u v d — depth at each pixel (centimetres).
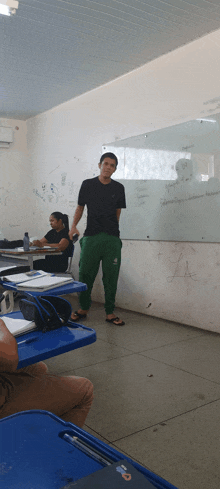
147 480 52
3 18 303
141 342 316
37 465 58
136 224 417
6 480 54
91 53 370
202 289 349
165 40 340
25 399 114
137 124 408
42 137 591
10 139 607
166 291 387
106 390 226
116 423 188
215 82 323
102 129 462
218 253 332
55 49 362
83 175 504
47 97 508
